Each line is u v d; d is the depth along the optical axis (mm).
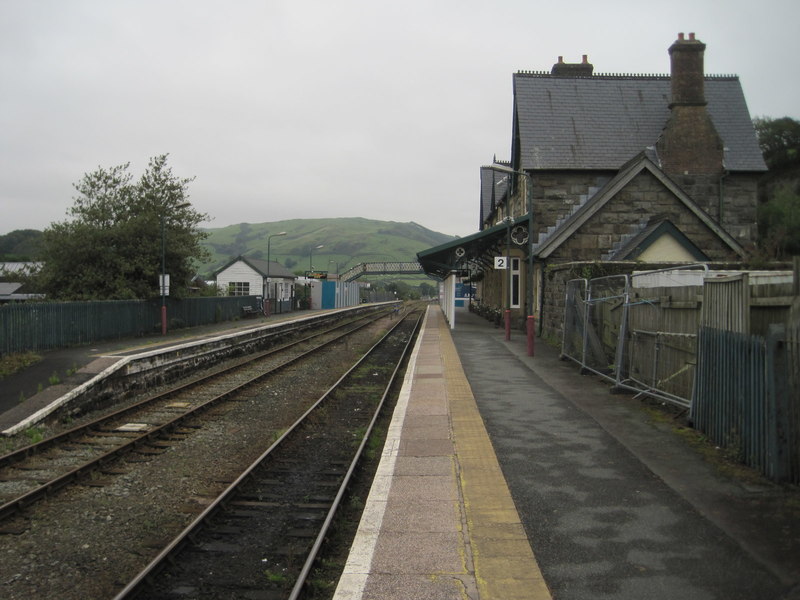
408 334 31125
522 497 5691
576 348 14781
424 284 146750
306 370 17625
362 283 99500
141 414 11562
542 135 24297
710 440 7492
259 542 5770
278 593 4789
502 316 28344
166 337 24188
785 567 4238
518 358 16234
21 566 5305
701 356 7824
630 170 21297
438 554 4457
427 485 6031
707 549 4539
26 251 84812
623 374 11422
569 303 15492
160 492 7156
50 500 6910
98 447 9242
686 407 8547
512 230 23797
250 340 23141
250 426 10602
